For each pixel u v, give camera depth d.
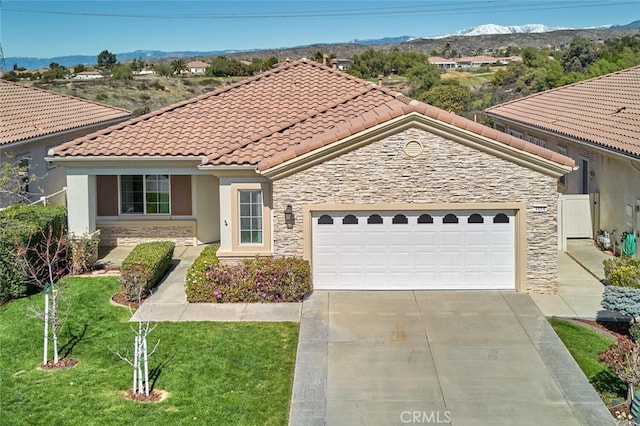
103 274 20.33
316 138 18.64
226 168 18.81
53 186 28.23
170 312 17.03
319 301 17.75
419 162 17.94
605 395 12.84
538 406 12.41
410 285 18.53
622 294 15.30
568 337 15.34
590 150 24.23
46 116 28.94
